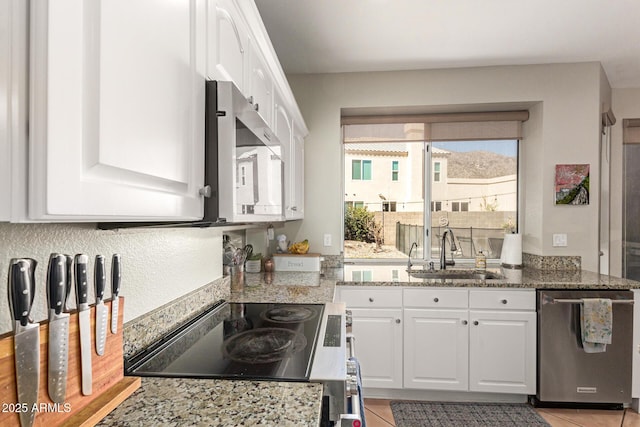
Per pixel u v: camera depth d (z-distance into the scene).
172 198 0.73
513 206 3.24
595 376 2.29
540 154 2.93
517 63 2.87
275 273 2.73
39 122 0.43
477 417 2.25
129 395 0.81
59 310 0.64
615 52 2.68
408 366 2.43
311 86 3.05
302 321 1.44
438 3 2.05
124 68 0.57
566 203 2.86
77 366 0.69
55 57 0.44
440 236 3.30
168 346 1.15
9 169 0.41
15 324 0.57
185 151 0.79
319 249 3.07
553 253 2.90
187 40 0.82
